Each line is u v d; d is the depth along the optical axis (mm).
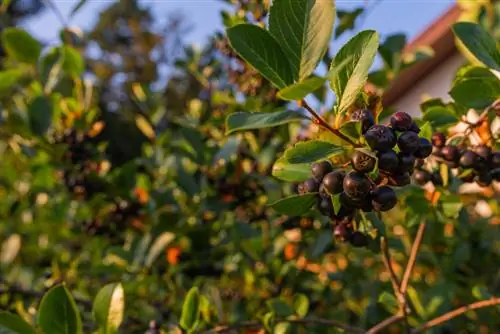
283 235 612
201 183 622
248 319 578
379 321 568
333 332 555
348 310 658
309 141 278
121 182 635
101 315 336
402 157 279
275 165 354
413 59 635
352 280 690
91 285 648
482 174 369
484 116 365
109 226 637
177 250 624
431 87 1278
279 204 324
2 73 608
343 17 562
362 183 275
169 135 737
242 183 608
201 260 639
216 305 483
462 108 385
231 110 626
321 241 516
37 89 630
